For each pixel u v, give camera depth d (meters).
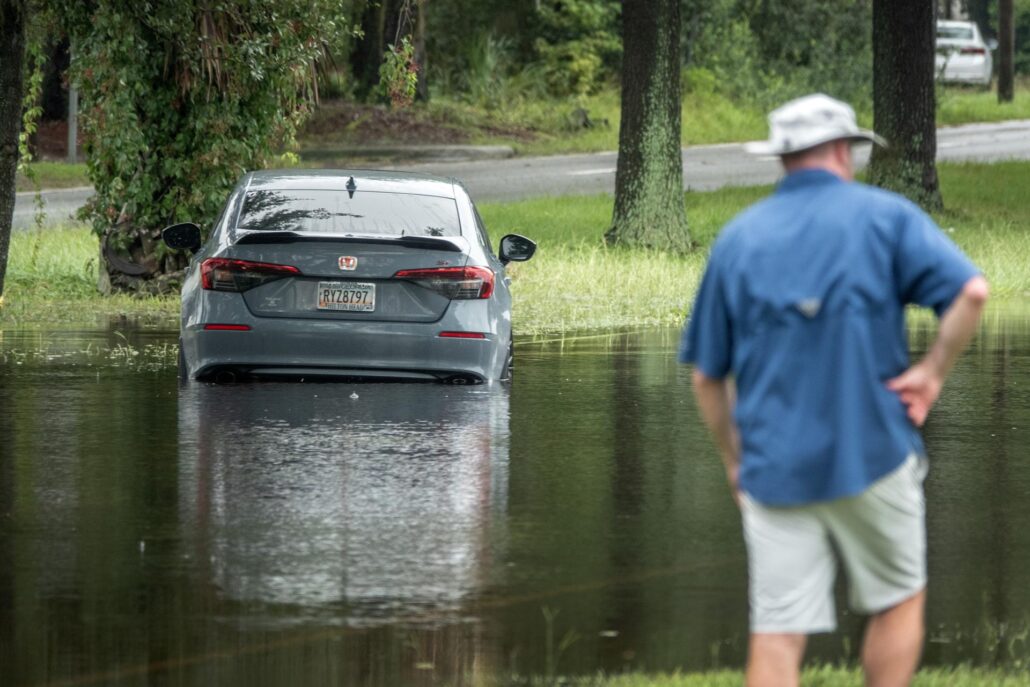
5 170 42.78
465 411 29.34
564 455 25.23
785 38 143.12
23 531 19.62
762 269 11.62
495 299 31.48
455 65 135.50
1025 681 13.72
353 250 30.42
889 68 78.19
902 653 12.08
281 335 30.30
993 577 17.84
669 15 70.25
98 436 26.36
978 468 24.53
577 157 113.69
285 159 54.19
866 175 86.50
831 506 11.67
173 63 50.28
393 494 21.94
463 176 100.50
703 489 22.62
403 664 14.39
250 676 14.02
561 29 140.12
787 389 11.54
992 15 195.75
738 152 118.44
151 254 52.00
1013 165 99.31
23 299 51.09
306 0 48.59
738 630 15.55
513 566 18.06
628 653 14.79
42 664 14.36
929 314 49.84
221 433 26.58
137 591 16.88
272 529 19.78
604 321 48.09
